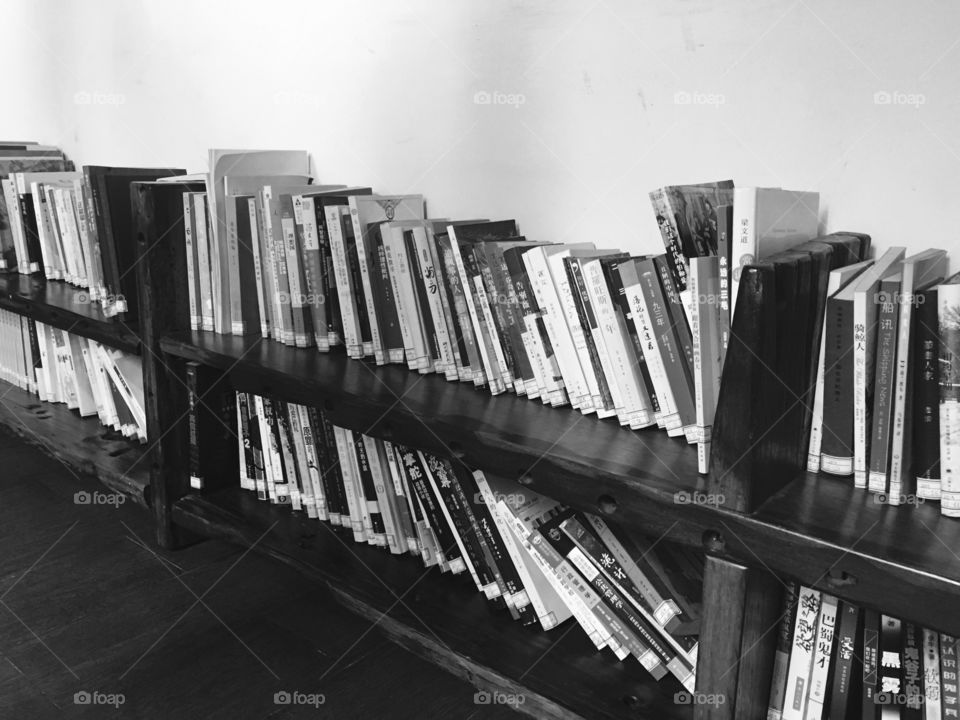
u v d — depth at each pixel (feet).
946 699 3.67
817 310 3.94
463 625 5.12
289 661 5.88
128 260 7.09
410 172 6.52
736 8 4.64
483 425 4.58
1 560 7.11
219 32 7.70
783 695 4.10
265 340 6.48
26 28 10.09
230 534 6.37
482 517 5.16
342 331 6.07
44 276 8.87
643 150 5.16
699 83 4.85
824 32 4.36
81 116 9.61
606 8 5.17
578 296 4.62
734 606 3.67
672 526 3.80
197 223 6.53
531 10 5.54
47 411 8.74
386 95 6.54
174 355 6.63
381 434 5.03
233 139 7.86
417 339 5.54
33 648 5.93
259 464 6.84
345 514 6.24
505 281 4.97
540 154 5.69
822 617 3.92
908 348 3.59
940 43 4.02
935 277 3.92
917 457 3.73
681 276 4.18
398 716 5.35
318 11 6.84
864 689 3.85
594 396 4.71
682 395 4.32
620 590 4.65
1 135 11.10
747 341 3.46
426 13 6.12
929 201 4.17
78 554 7.24
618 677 4.61
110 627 6.21
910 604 3.17
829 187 4.47
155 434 6.84
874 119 4.27
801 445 4.02
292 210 5.95
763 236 3.76
